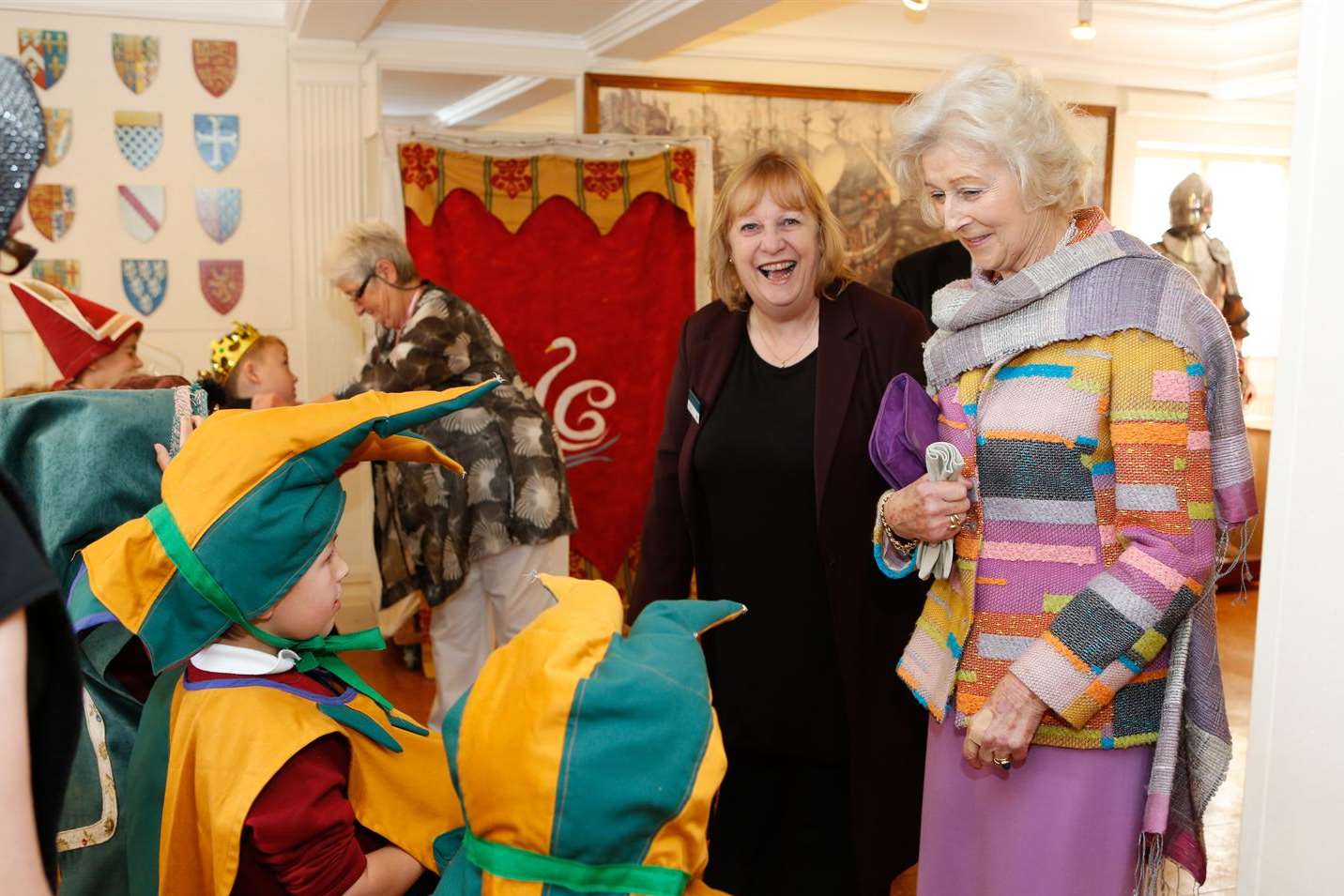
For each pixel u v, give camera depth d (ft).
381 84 18.16
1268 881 3.32
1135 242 4.50
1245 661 14.88
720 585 6.63
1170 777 4.40
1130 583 4.23
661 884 3.01
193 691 4.18
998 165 4.48
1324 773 3.14
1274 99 19.71
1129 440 4.29
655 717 3.02
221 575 3.98
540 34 16.29
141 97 15.25
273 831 3.85
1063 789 4.57
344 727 4.34
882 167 17.90
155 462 5.08
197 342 15.83
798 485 6.31
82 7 14.84
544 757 2.99
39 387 7.06
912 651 5.20
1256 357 21.67
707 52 17.02
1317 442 3.14
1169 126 19.48
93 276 15.35
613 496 16.12
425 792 4.48
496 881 3.09
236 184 15.70
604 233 15.83
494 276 15.49
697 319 6.95
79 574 4.55
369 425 4.17
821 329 6.41
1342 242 3.04
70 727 2.49
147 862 4.31
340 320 16.14
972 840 4.87
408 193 15.11
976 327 4.79
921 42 17.72
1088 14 14.15
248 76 15.60
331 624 4.52
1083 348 4.45
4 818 2.20
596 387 15.98
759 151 6.49
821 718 6.45
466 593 10.82
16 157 2.29
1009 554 4.64
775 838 6.80
